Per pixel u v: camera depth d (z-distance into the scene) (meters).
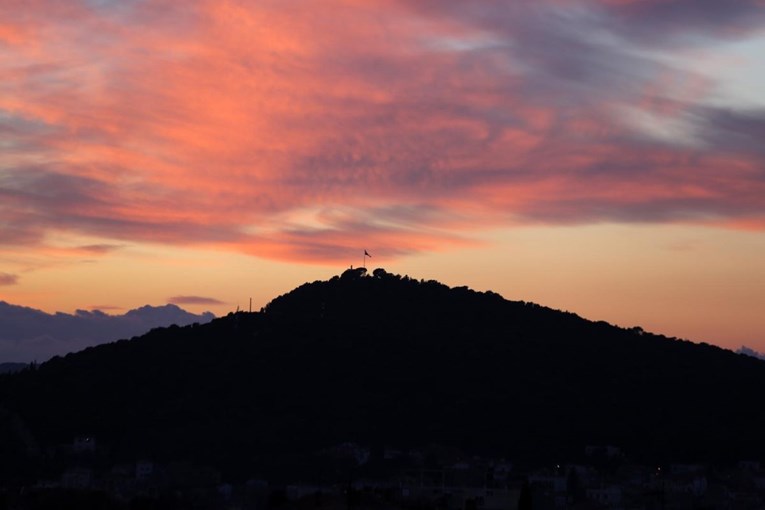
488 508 190.88
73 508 174.62
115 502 185.50
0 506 158.50
